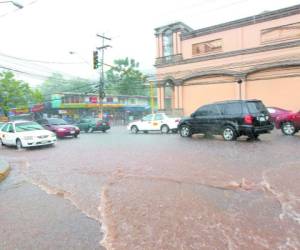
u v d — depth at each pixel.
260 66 25.11
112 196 5.75
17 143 15.09
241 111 13.07
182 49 30.56
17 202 5.71
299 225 4.05
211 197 5.38
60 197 5.92
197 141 13.59
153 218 4.54
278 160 8.28
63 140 18.97
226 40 27.27
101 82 32.72
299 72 23.38
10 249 3.75
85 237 4.00
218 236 3.84
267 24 24.69
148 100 60.34
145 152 11.05
